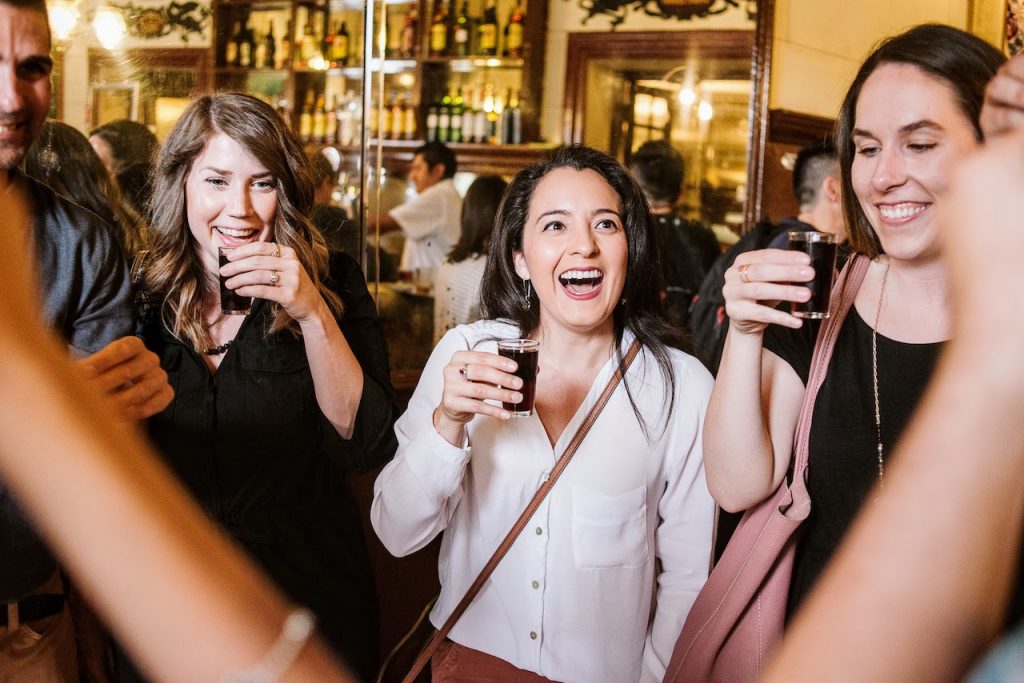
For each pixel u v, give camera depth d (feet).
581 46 19.67
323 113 17.16
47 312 5.91
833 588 1.19
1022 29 22.00
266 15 16.72
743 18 18.65
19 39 5.49
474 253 13.32
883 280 5.67
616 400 6.25
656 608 6.51
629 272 6.50
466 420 5.87
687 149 19.25
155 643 1.19
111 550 1.18
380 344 8.08
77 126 11.26
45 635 6.06
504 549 6.04
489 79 19.69
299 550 7.26
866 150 5.51
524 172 6.63
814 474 5.57
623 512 6.09
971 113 5.21
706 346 11.82
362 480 9.30
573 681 6.03
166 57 12.07
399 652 6.86
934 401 1.15
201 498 7.16
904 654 1.14
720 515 7.18
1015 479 1.11
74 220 6.10
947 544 1.12
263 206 7.48
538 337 6.68
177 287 7.34
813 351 5.74
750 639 5.65
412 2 19.25
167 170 7.43
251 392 7.25
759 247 11.96
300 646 1.23
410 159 15.90
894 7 20.61
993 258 1.10
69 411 1.19
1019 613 3.92
